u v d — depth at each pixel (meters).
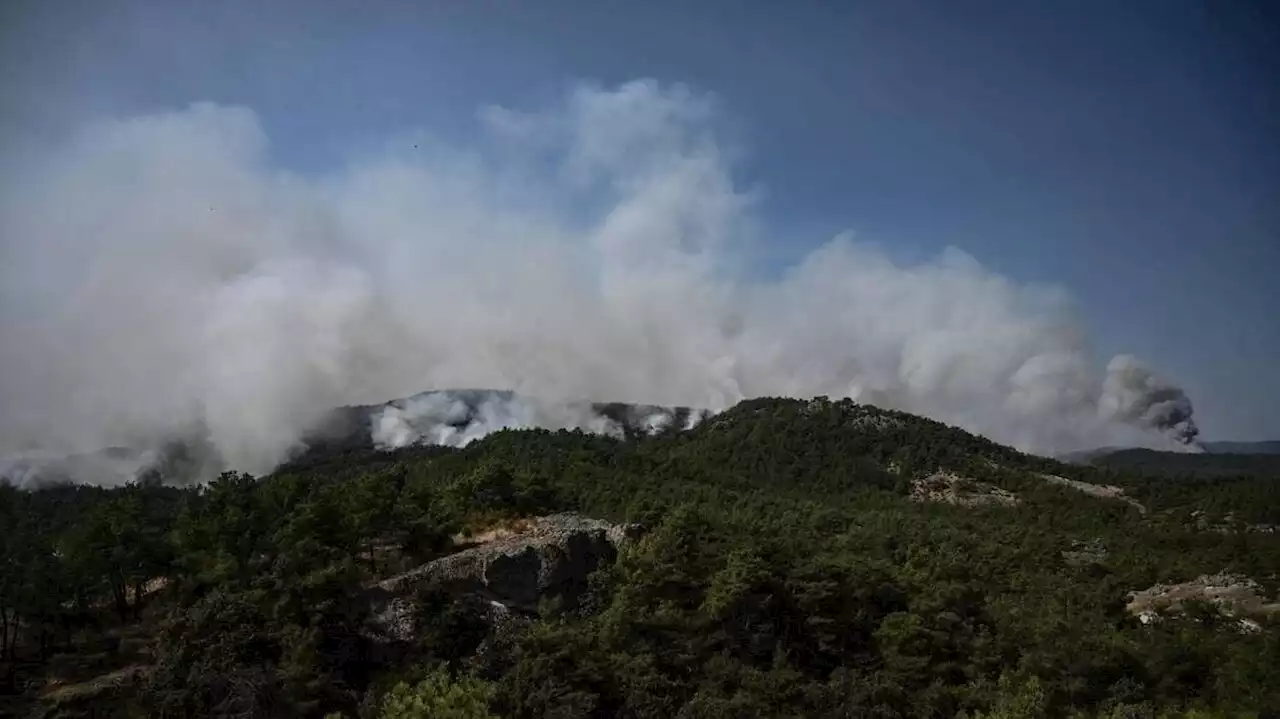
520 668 74.31
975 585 110.88
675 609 86.94
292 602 77.19
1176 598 128.75
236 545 88.88
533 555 90.62
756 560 90.44
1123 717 77.81
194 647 73.69
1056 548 153.38
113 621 88.56
